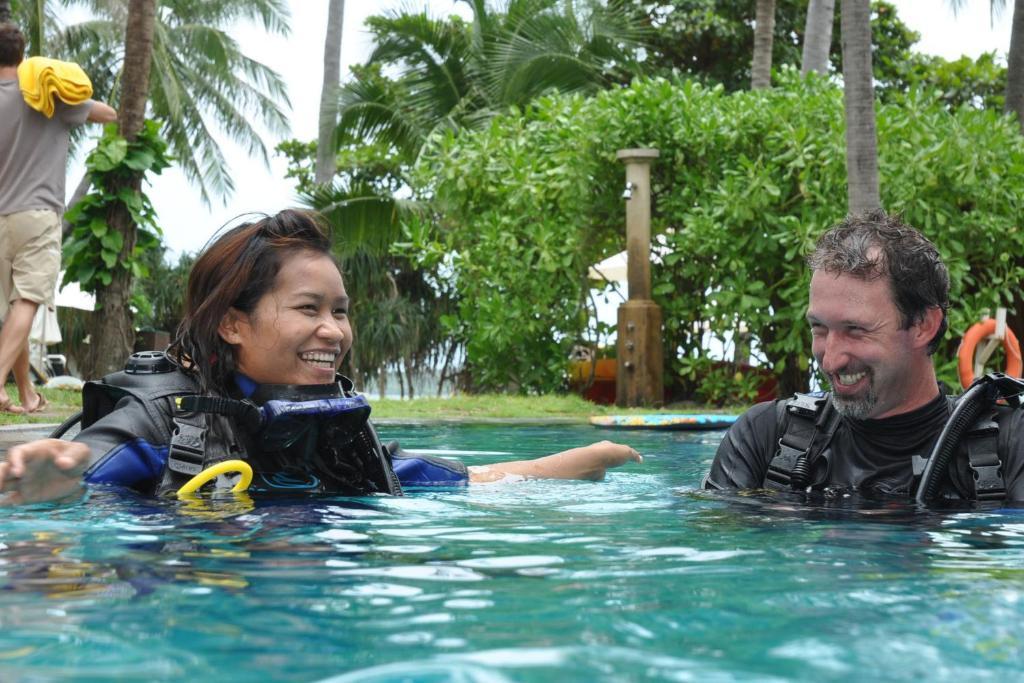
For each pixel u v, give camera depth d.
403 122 18.52
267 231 2.52
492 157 10.66
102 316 8.37
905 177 9.37
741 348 9.80
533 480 3.13
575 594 1.30
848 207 8.95
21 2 20.23
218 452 2.36
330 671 0.95
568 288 10.41
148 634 1.09
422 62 18.81
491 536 1.82
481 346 10.51
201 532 1.78
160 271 22.67
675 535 1.85
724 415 7.37
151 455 2.33
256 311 2.46
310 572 1.44
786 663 0.96
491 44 18.30
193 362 2.46
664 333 10.37
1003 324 8.34
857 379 2.40
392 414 7.53
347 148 23.55
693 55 21.27
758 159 9.40
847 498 2.44
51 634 1.08
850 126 8.51
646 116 9.89
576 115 10.41
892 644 1.04
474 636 1.07
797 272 9.49
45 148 5.90
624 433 6.09
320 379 2.53
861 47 8.41
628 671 0.92
